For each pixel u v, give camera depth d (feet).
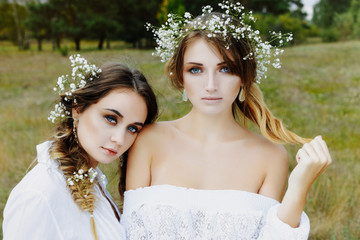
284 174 6.45
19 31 114.21
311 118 23.89
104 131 5.70
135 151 6.38
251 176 6.28
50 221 5.30
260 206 5.98
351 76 39.70
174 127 6.63
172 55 6.47
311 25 116.98
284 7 104.58
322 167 5.39
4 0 125.08
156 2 103.50
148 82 6.42
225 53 5.69
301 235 5.37
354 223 11.93
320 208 12.84
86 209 5.60
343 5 114.42
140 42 104.78
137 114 5.82
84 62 5.92
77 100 5.74
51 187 5.41
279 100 28.22
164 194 5.97
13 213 5.27
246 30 6.08
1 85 42.09
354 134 21.01
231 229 5.77
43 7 107.55
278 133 6.78
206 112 5.95
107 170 7.90
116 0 102.78
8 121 25.29
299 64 47.42
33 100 32.73
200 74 5.89
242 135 6.58
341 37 100.58
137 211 6.02
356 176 14.66
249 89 6.35
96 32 105.29
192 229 5.86
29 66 59.62
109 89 5.66
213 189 6.17
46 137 6.71
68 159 5.79
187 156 6.34
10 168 16.53
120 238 5.84
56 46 123.24
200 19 6.09
